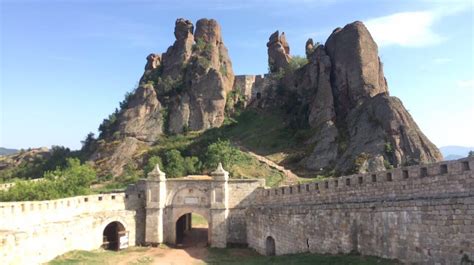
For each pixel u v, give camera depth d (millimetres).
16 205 48812
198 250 56969
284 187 51719
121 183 103875
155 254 54594
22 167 154375
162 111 139500
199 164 98812
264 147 113688
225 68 150875
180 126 135250
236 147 112562
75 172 81375
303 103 121375
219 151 98375
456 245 28953
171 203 60938
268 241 52281
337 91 112938
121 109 151125
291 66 140500
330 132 103250
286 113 128750
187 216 70000
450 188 30391
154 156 109375
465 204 28500
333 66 116438
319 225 42719
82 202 57781
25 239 40500
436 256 30234
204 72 142125
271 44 160625
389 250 34344
